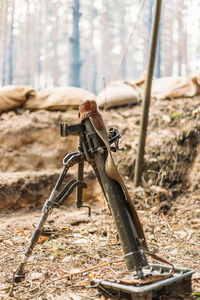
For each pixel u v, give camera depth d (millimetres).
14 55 8516
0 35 8180
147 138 4969
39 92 5855
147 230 3406
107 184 1951
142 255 1787
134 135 5102
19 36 8375
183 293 1928
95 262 2582
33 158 5207
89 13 8984
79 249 2848
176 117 5172
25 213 4262
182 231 3354
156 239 3145
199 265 2492
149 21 8578
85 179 4711
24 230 3391
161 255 2736
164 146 4762
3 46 8320
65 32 8594
